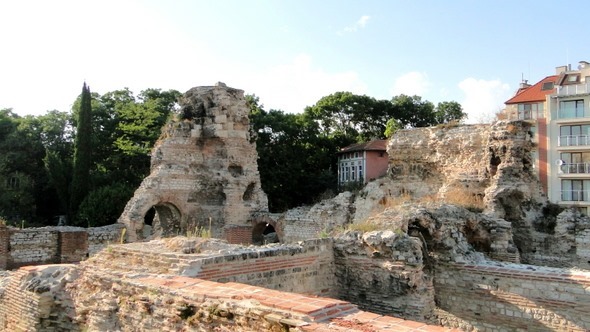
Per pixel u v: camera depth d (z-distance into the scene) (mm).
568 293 15023
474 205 25469
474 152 29766
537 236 23344
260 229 38719
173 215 35812
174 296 8812
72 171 50219
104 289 10641
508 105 59562
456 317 17516
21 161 52562
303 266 14469
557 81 56844
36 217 50688
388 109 72812
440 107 78938
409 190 33875
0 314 13469
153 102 56625
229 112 36344
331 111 70562
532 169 25859
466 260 17844
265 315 7312
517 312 16016
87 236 28844
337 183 57156
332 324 6797
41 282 12234
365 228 16469
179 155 34844
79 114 48031
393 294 14812
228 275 11852
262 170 53312
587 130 52594
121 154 53031
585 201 51750
